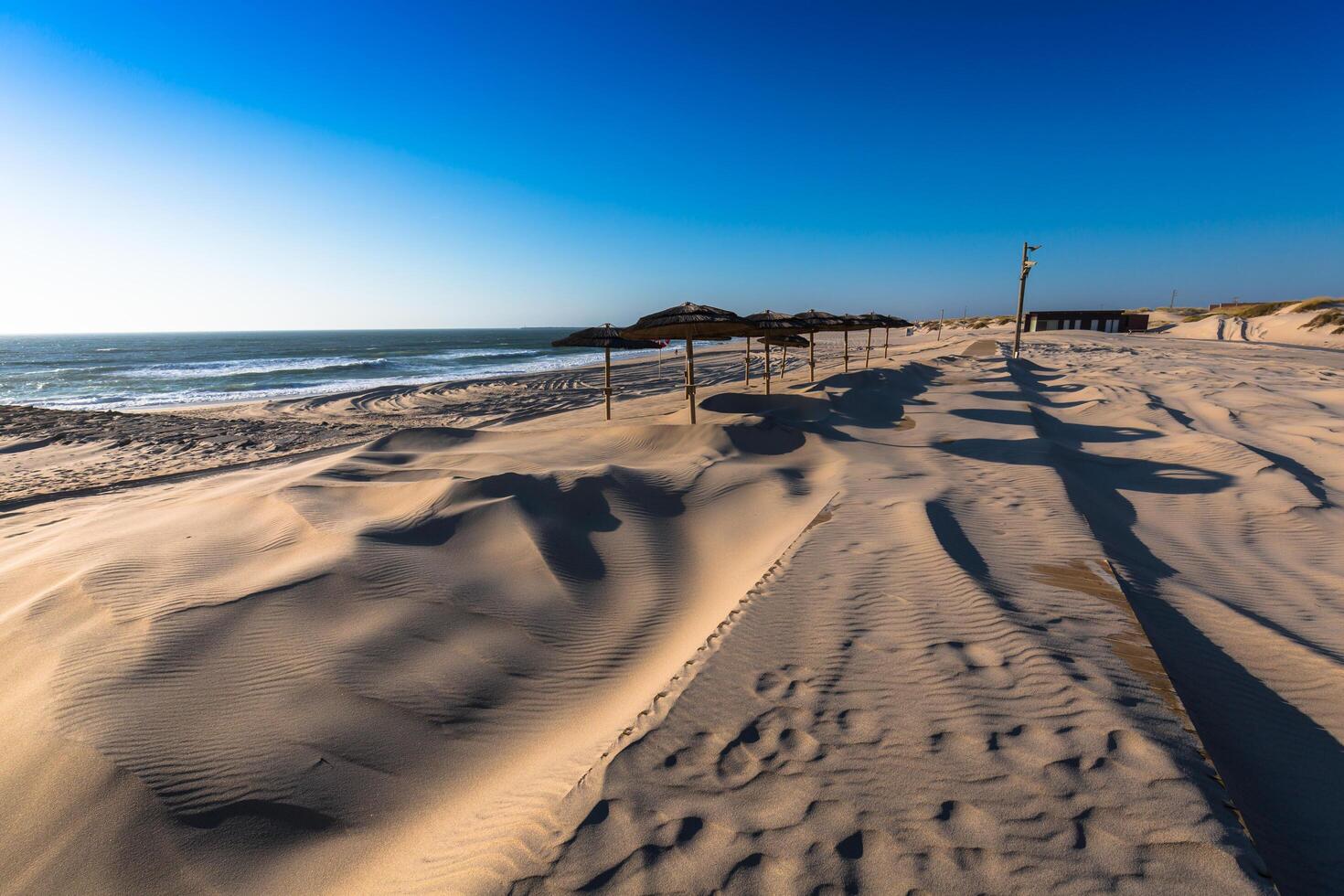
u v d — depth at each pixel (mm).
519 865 2357
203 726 3531
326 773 3316
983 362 24750
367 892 2594
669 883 2221
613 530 6793
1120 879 2139
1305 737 3305
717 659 3766
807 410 13391
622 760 2885
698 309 10750
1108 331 55438
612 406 20234
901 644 3867
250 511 6844
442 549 6016
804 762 2826
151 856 2857
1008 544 5699
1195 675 3857
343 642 4395
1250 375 20594
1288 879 2422
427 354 62906
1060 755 2777
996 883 2148
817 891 2158
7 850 2877
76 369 44594
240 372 41156
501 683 4230
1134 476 8805
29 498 10125
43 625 4496
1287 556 6016
